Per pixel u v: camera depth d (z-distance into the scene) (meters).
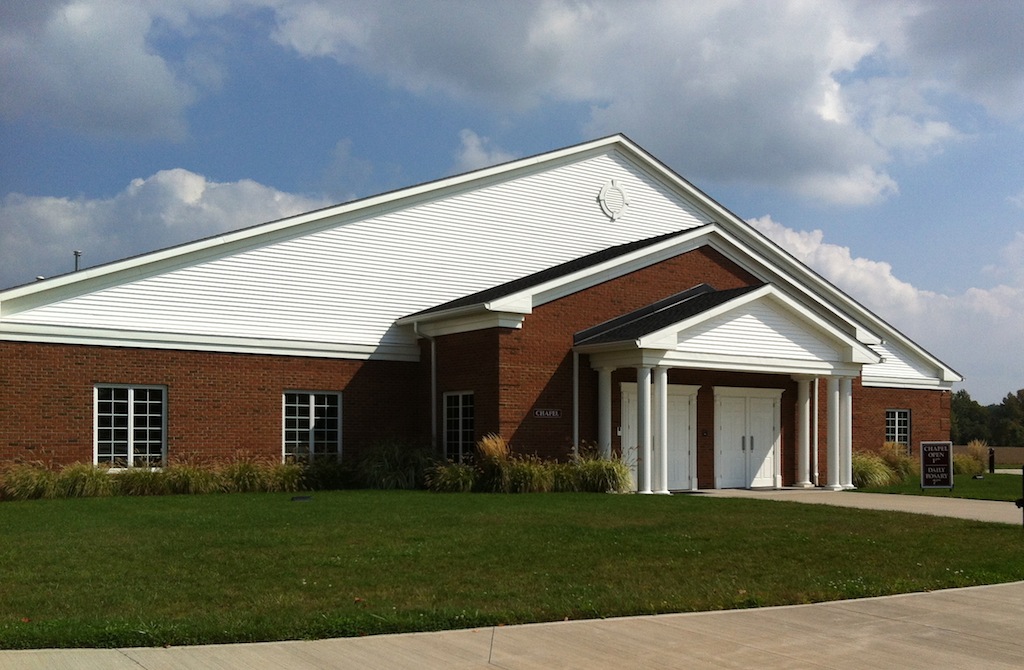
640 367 24.16
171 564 11.95
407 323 27.05
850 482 27.70
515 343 24.59
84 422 23.12
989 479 33.50
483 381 24.78
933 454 26.39
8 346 22.34
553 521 16.39
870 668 7.66
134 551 12.90
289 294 26.05
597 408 25.77
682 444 27.16
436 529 15.23
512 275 29.78
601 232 31.70
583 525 15.94
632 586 10.88
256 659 7.71
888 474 29.59
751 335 25.84
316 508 18.45
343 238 26.98
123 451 23.67
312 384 26.19
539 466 23.59
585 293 25.97
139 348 23.89
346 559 12.38
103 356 23.42
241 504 19.44
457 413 26.05
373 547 13.36
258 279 25.66
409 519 16.50
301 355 26.08
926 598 10.52
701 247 28.52
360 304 27.08
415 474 25.05
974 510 19.97
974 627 9.12
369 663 7.62
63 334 22.94
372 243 27.44
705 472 27.52
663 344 23.94
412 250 28.06
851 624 9.19
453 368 26.02
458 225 28.92
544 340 25.09
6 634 8.18
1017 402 117.69
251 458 25.17
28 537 14.16
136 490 22.50
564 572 11.71
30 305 22.67
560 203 30.97
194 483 23.05
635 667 7.61
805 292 29.42
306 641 8.34
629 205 32.38
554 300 25.39
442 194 28.70
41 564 11.88
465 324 25.47
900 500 22.62
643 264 27.19
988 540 15.02
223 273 25.17
